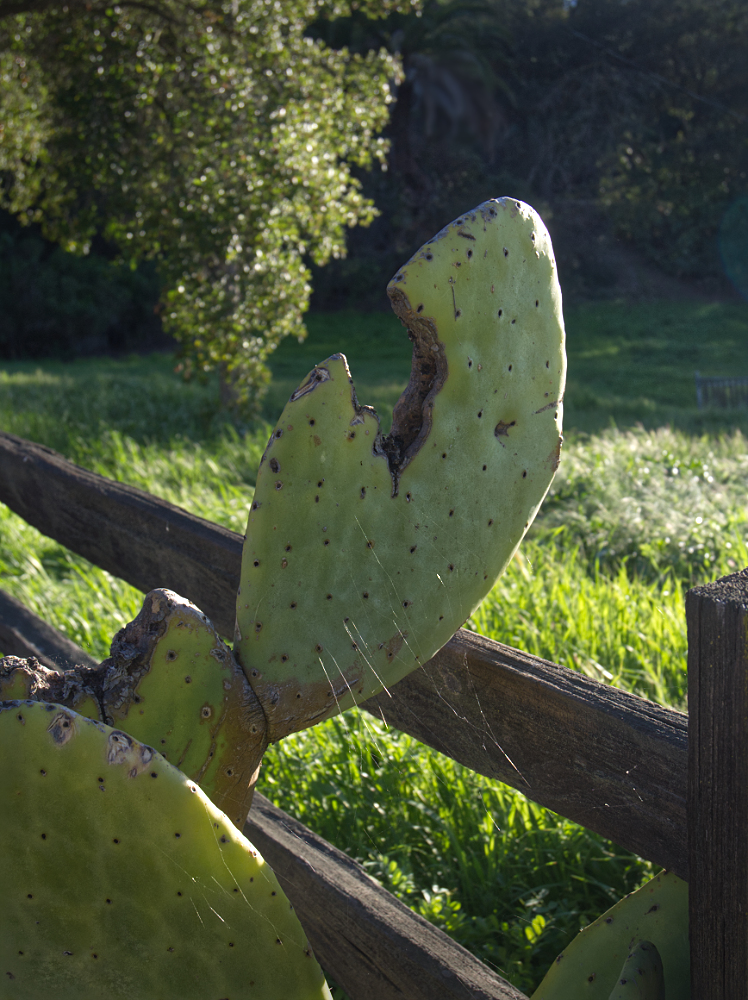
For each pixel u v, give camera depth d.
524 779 1.35
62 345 29.25
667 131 35.25
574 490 6.27
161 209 8.45
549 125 34.12
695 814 1.05
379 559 1.20
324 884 1.67
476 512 1.27
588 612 3.58
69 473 2.45
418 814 2.46
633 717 1.17
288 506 1.15
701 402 16.12
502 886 2.25
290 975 1.05
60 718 0.96
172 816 0.96
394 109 31.88
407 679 1.54
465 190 34.16
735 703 0.97
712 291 35.25
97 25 8.41
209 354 9.05
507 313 1.24
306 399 1.13
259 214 8.21
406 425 1.26
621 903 1.25
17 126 9.62
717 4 31.88
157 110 8.53
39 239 29.88
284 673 1.20
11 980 1.05
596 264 35.38
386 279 34.84
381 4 9.84
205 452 7.94
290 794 2.59
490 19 31.31
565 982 1.24
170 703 1.18
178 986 1.03
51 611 3.96
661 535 5.23
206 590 1.93
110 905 1.00
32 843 0.98
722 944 1.04
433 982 1.44
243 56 8.35
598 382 22.14
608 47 32.94
